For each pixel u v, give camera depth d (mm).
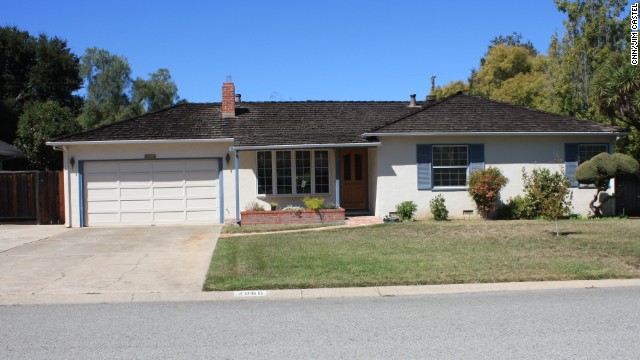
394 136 18359
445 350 5859
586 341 6121
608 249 11734
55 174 19016
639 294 8469
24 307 8094
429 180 18625
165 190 18688
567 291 8742
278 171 18984
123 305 8188
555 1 27141
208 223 18750
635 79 18094
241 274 9922
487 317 7207
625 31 25625
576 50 26328
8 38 36000
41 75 36875
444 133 18281
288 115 20766
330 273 9828
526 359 5555
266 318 7301
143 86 44656
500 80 46688
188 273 10312
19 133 26641
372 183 19500
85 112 41062
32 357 5762
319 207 17531
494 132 18469
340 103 22266
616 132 18875
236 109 21000
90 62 44406
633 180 19656
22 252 12812
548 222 16719
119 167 18578
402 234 14547
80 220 18328
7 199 18938
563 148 19203
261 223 17422
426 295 8609
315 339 6316
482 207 18453
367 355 5727
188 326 6938
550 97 30719
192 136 18672
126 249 13211
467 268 10109
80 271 10547
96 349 6016
